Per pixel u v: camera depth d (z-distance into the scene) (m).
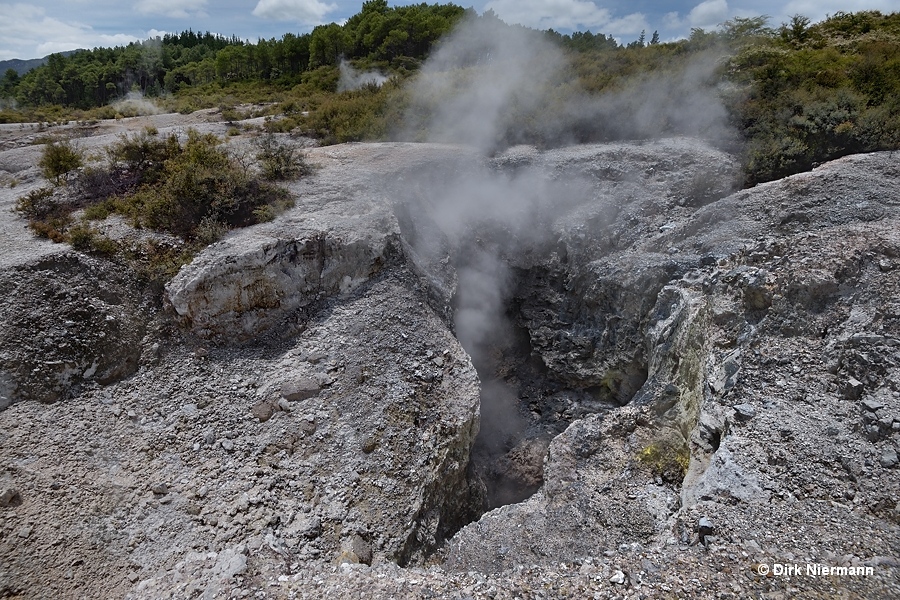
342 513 8.12
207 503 7.79
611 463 10.03
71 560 6.58
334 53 41.44
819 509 6.22
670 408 10.47
